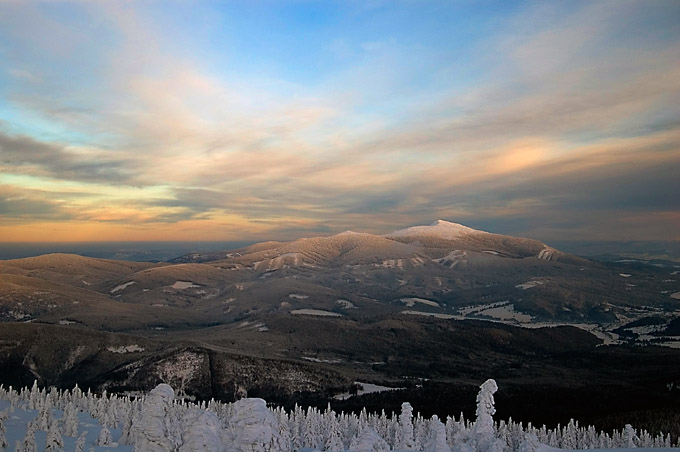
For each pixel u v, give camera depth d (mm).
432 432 63719
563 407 166625
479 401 66625
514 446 96438
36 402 130375
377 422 114625
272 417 52156
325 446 93688
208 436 47469
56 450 83812
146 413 51562
